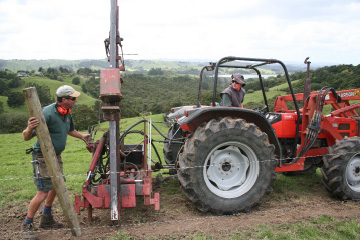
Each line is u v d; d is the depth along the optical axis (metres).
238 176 3.67
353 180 4.06
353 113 4.82
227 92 3.91
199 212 3.58
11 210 3.83
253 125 3.52
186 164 3.37
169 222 3.28
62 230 3.12
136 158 4.34
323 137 4.63
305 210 3.66
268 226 3.13
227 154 3.63
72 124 3.39
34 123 2.57
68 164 7.30
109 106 2.79
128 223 3.27
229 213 3.48
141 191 3.17
